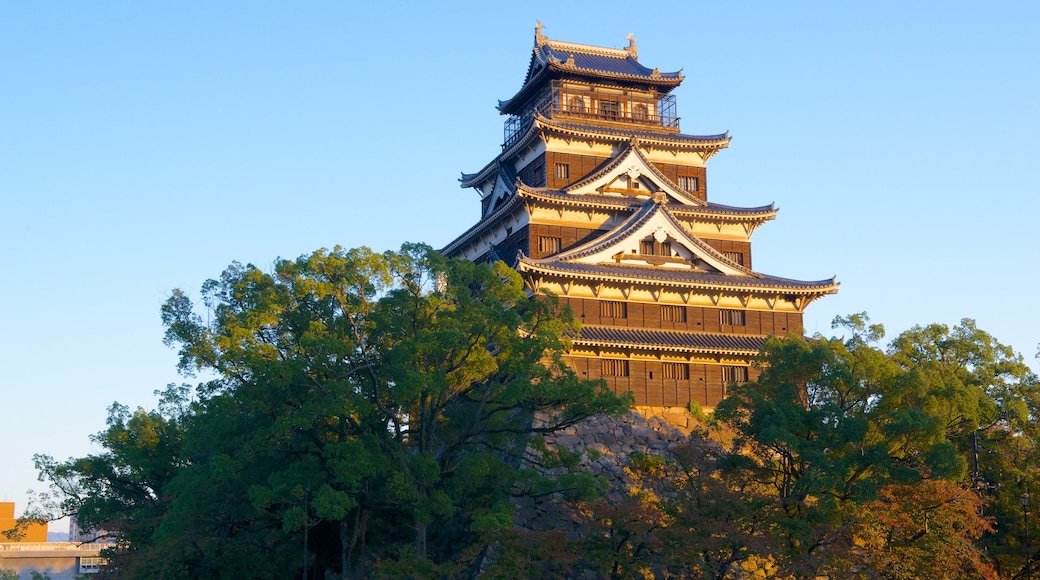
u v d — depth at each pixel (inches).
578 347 2849.4
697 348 2918.3
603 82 3627.0
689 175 3555.6
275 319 2276.1
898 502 2215.8
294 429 2220.7
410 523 2324.1
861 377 2420.0
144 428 2886.3
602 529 2308.1
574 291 2965.1
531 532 2069.4
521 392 2148.1
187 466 2642.7
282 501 2218.3
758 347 2992.1
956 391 2413.9
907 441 2361.0
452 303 2379.4
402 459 2177.7
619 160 3324.3
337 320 2332.7
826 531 2135.8
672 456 2723.9
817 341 2758.4
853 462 2255.2
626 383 2886.3
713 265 3179.1
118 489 2950.3
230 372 2316.7
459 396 2337.6
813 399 2433.6
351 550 2281.0
